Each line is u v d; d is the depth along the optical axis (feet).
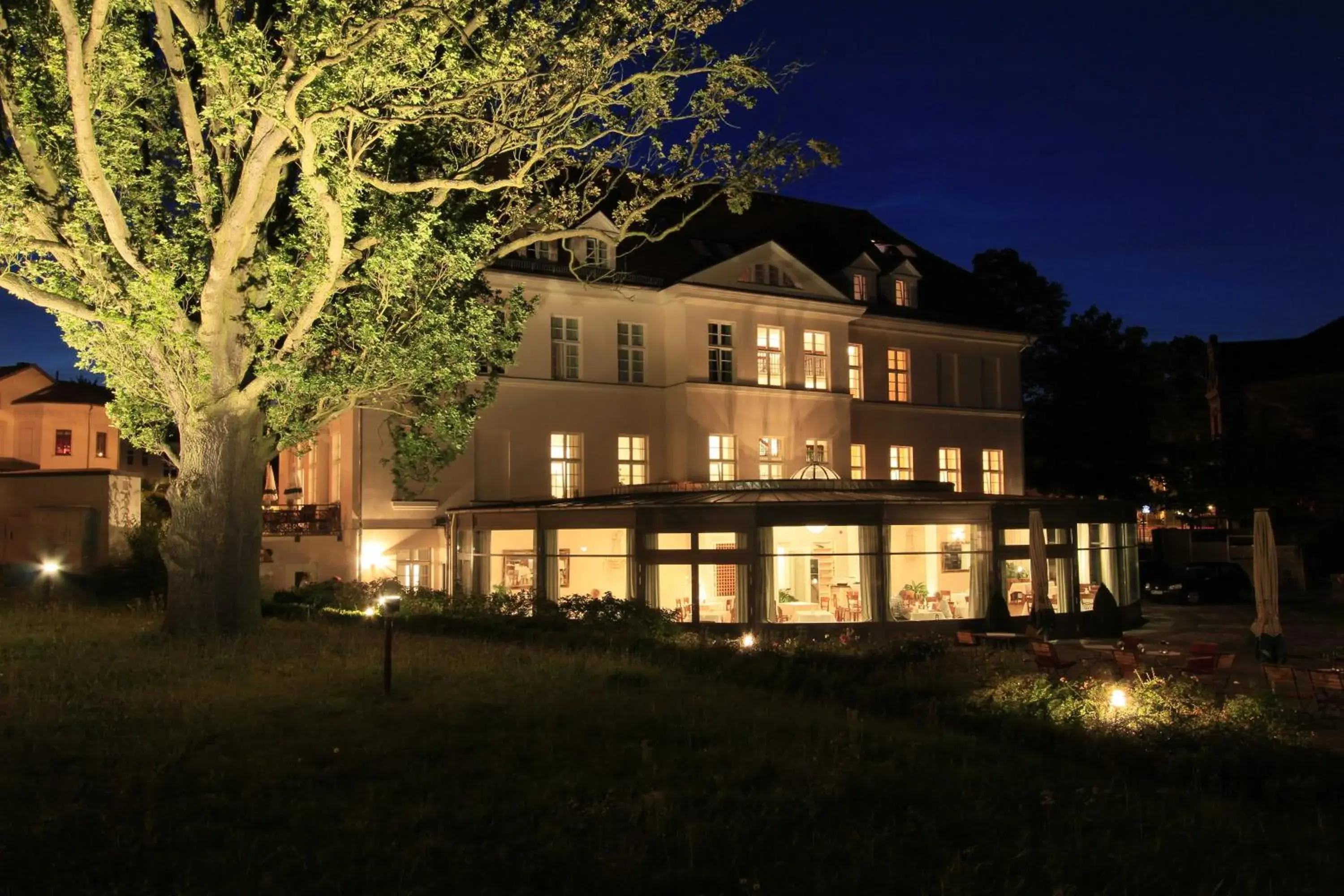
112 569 86.48
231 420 57.93
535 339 100.53
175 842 22.22
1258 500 148.77
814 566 86.02
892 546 91.45
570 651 54.80
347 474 95.81
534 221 66.54
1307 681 55.21
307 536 98.43
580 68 55.11
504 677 43.88
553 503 92.58
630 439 105.91
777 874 20.90
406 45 47.78
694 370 104.53
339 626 65.82
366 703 37.45
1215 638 85.87
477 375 76.38
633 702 38.63
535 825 23.82
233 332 57.62
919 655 50.75
